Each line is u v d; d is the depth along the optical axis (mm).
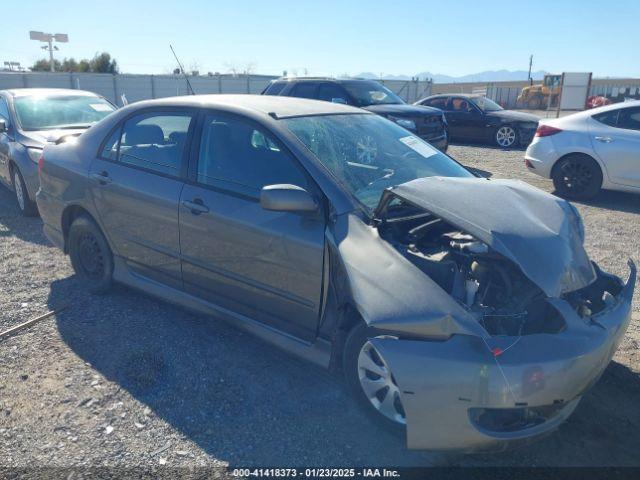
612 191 9680
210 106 4027
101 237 4668
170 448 2990
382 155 3971
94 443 3023
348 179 3543
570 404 2963
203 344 4035
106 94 36469
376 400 3078
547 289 2807
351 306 3193
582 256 3139
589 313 2998
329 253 3234
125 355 3873
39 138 7281
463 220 2971
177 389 3492
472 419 2682
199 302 4055
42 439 3049
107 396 3422
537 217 3166
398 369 2713
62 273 5395
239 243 3617
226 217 3658
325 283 3271
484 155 14281
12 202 8305
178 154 4086
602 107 8766
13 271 5434
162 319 4422
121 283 4637
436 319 2703
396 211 3461
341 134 3955
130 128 4492
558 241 3008
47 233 5207
